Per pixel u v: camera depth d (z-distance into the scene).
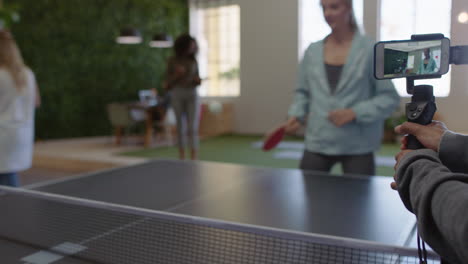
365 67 1.69
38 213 1.15
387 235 0.96
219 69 8.88
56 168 5.59
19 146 2.26
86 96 8.65
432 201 0.42
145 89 9.38
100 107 8.83
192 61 4.71
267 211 1.17
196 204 1.26
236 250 0.84
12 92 2.21
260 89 7.71
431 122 0.52
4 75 2.18
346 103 1.74
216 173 1.80
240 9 7.09
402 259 0.77
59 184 1.55
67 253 0.86
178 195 1.38
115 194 1.39
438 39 0.50
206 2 8.92
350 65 1.71
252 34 7.29
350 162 1.83
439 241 0.43
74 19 8.37
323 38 1.83
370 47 1.67
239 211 1.17
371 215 1.12
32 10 7.89
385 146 6.22
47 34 8.07
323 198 1.32
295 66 7.00
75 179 1.64
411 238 0.93
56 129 8.32
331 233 0.97
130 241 0.92
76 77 8.50
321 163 1.90
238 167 1.94
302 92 1.97
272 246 0.86
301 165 1.96
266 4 6.63
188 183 1.58
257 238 0.91
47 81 8.13
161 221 1.06
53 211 1.17
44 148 6.98
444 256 0.44
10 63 2.22
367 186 1.50
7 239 0.94
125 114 7.19
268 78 7.49
